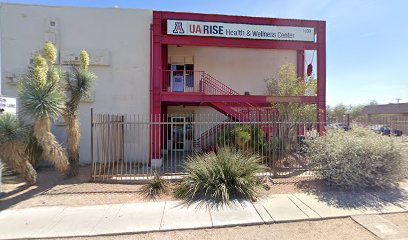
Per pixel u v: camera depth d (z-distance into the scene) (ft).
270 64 42.16
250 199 16.29
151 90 30.73
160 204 15.94
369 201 15.96
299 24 31.58
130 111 32.30
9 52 30.55
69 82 21.30
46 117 18.45
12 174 21.31
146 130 32.32
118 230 12.46
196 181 17.25
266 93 41.63
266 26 30.14
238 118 31.22
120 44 32.19
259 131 27.30
